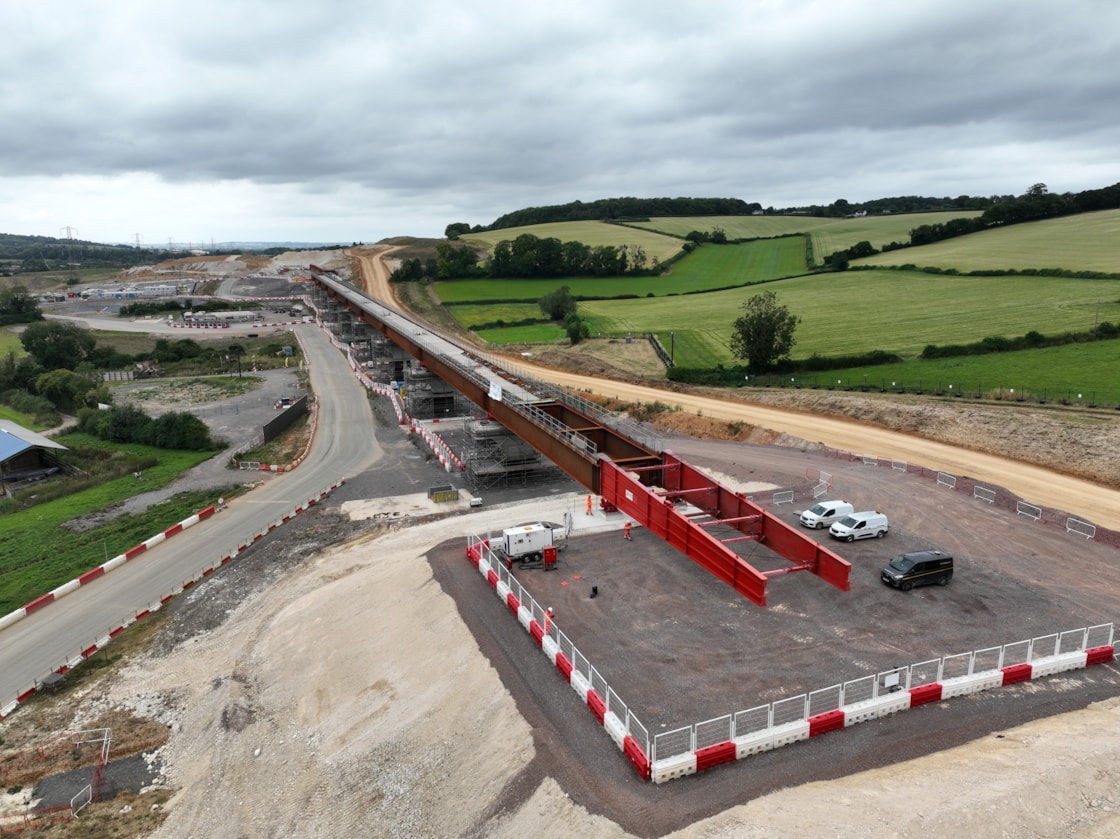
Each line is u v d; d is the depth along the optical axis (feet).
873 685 78.33
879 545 122.62
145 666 110.11
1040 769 61.16
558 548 125.80
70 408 315.17
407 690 90.68
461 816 69.46
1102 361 233.96
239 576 136.15
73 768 88.17
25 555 152.76
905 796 59.88
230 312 596.29
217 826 77.30
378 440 232.53
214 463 217.97
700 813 61.57
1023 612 97.55
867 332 309.22
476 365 208.03
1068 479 152.56
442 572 117.80
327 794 78.69
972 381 226.58
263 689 100.78
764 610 100.42
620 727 71.36
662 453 127.75
